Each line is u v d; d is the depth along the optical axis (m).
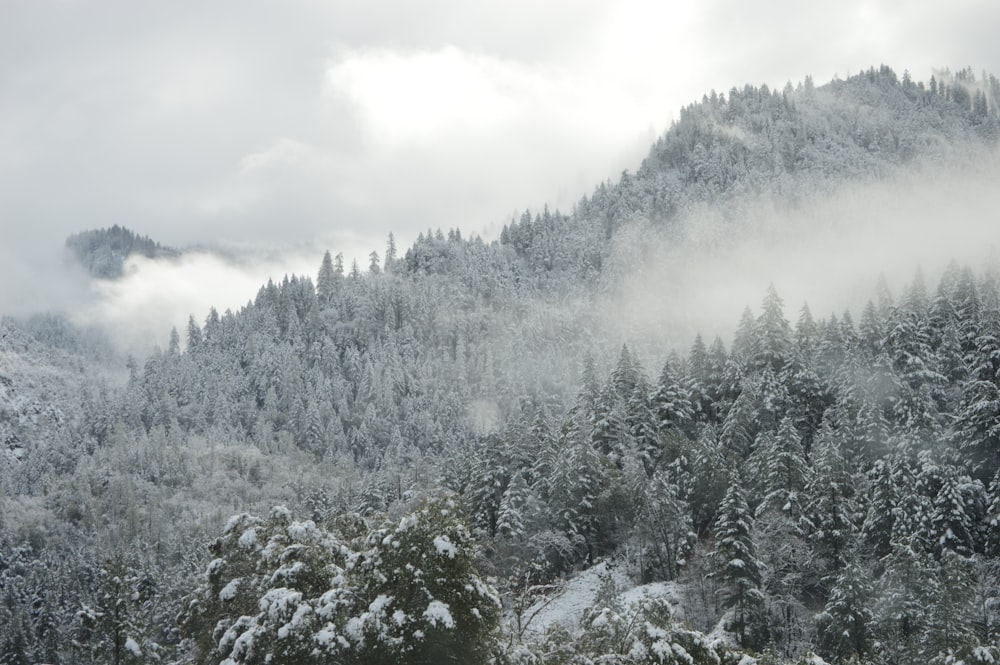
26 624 76.75
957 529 54.78
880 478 59.78
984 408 61.97
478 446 91.56
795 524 57.94
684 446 74.31
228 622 20.25
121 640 31.34
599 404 83.25
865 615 47.84
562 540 64.00
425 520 20.17
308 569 20.03
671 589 58.75
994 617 49.16
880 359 76.25
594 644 24.94
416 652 18.72
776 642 52.16
